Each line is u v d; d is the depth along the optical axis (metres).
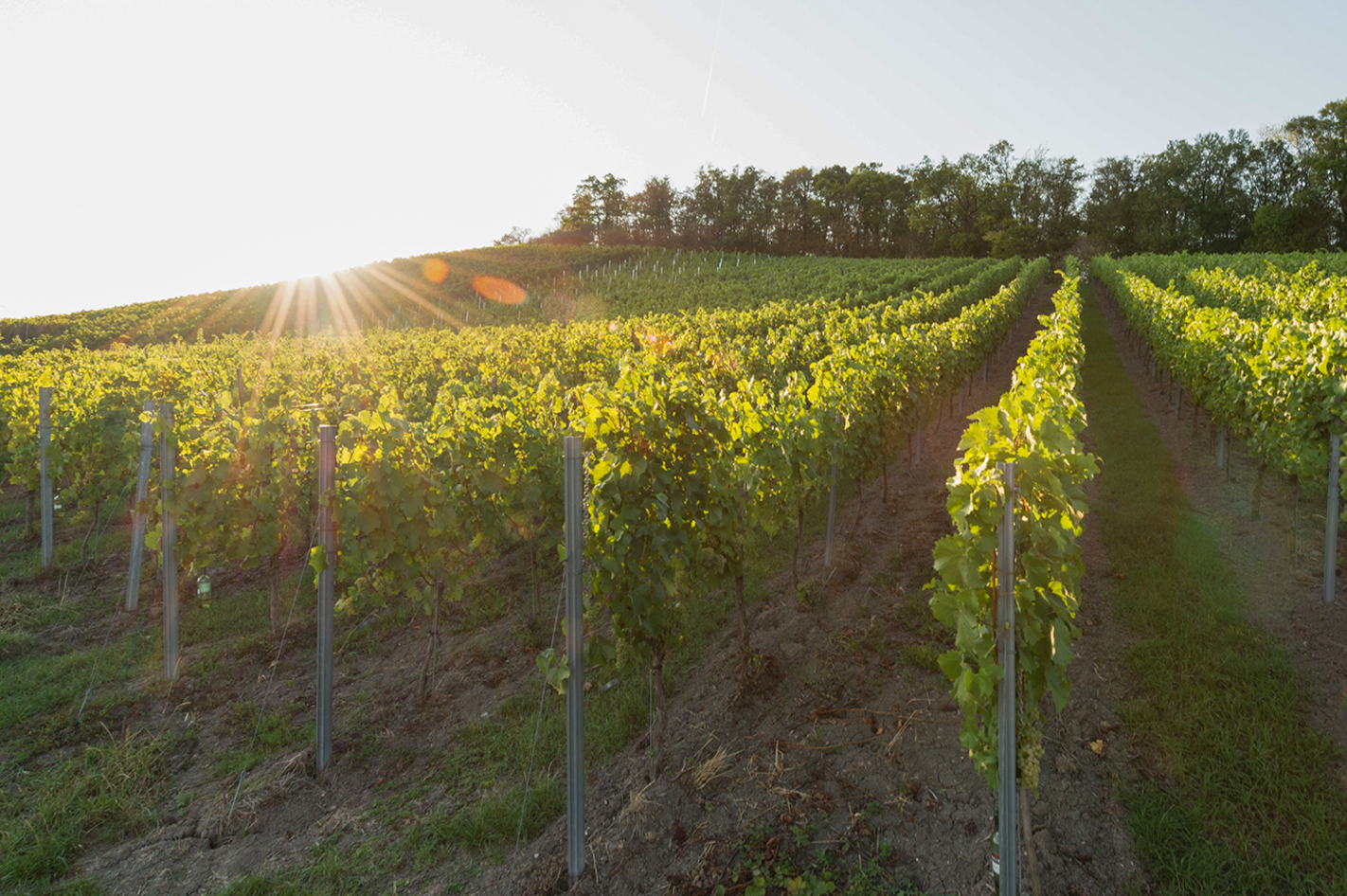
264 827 3.89
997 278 42.22
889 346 9.82
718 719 4.61
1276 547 6.98
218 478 5.60
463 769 4.29
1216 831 3.48
